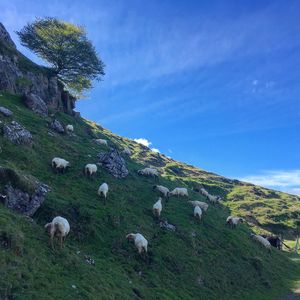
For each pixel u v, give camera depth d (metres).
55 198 35.94
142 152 148.88
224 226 51.91
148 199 48.12
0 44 71.25
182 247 39.75
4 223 25.08
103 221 36.66
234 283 39.81
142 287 30.14
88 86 86.69
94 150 57.88
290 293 43.47
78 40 83.94
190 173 157.38
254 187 170.25
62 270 25.11
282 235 111.25
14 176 31.58
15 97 62.62
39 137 50.00
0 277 20.94
